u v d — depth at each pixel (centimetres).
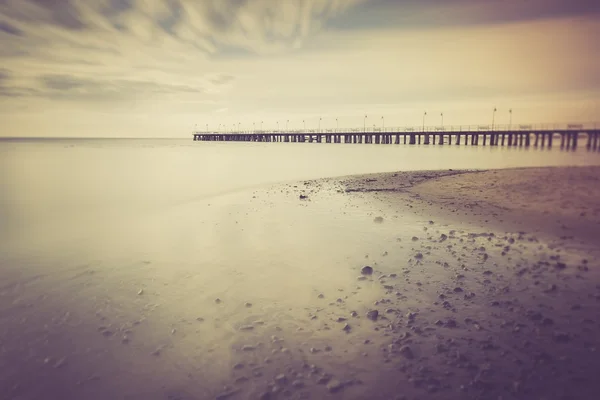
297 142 11200
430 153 5303
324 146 8419
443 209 1108
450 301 477
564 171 1792
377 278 567
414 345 378
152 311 476
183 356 374
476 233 819
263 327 427
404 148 6975
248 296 514
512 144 7181
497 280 541
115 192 1758
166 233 893
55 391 328
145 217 1120
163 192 1733
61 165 3400
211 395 315
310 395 310
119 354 381
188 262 667
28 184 2077
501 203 1155
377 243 759
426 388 313
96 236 884
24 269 649
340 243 764
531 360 345
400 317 439
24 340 412
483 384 314
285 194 1520
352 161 3928
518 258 637
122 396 318
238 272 609
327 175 2523
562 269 577
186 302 500
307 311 464
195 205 1307
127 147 8594
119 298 518
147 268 640
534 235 784
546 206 1070
